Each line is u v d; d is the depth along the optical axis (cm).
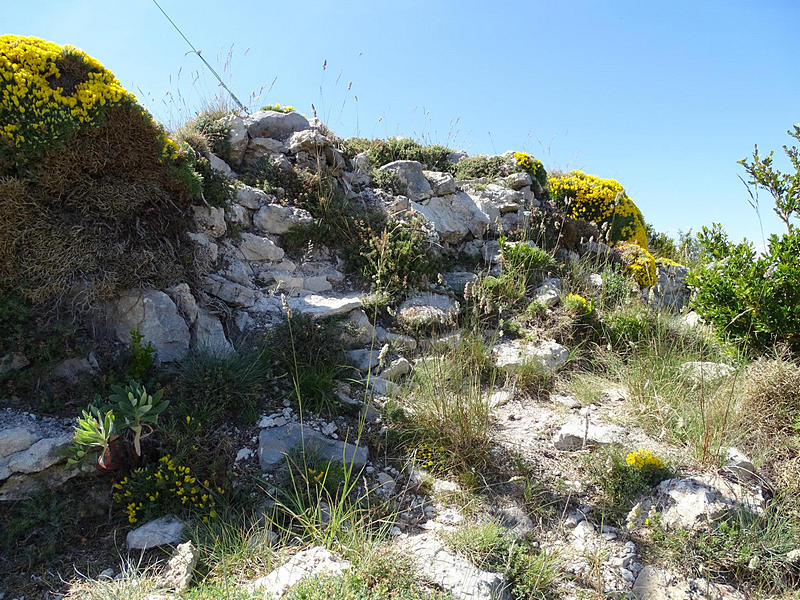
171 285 501
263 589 294
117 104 472
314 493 388
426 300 658
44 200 451
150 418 373
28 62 441
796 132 559
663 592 332
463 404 466
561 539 372
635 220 1014
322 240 675
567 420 497
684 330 666
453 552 342
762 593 336
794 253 569
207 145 666
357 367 537
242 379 451
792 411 451
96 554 346
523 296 710
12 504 358
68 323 435
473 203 842
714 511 371
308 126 795
